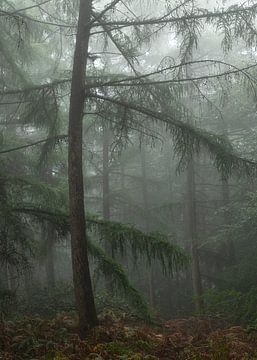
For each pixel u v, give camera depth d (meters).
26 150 13.48
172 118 8.74
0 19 9.95
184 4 7.84
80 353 6.86
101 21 8.82
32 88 9.14
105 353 6.70
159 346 7.55
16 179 10.23
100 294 13.12
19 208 9.91
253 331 8.62
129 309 11.99
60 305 12.32
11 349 7.25
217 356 6.62
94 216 9.78
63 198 10.87
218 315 11.02
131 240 9.05
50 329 8.30
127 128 9.36
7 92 9.20
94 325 8.32
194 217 17.88
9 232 10.34
